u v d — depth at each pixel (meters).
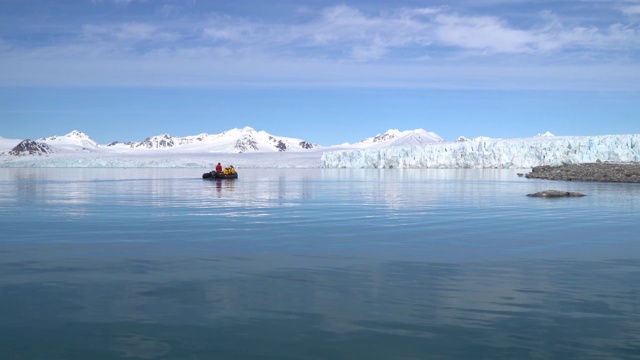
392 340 6.43
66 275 9.62
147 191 35.66
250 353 6.09
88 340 6.46
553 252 11.90
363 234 14.81
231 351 6.14
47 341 6.43
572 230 15.57
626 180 47.44
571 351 6.09
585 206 23.55
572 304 7.76
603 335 6.55
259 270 10.04
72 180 55.34
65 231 15.36
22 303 7.88
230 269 10.12
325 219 18.58
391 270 10.04
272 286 8.84
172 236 14.38
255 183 48.09
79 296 8.26
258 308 7.65
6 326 6.92
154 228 16.08
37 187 40.94
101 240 13.65
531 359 5.88
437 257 11.31
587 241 13.48
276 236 14.41
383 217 19.31
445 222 17.67
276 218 18.94
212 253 11.79
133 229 15.83
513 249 12.31
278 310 7.55
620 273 9.73
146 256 11.45
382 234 14.81
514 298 8.09
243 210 22.02
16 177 64.25
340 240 13.67
